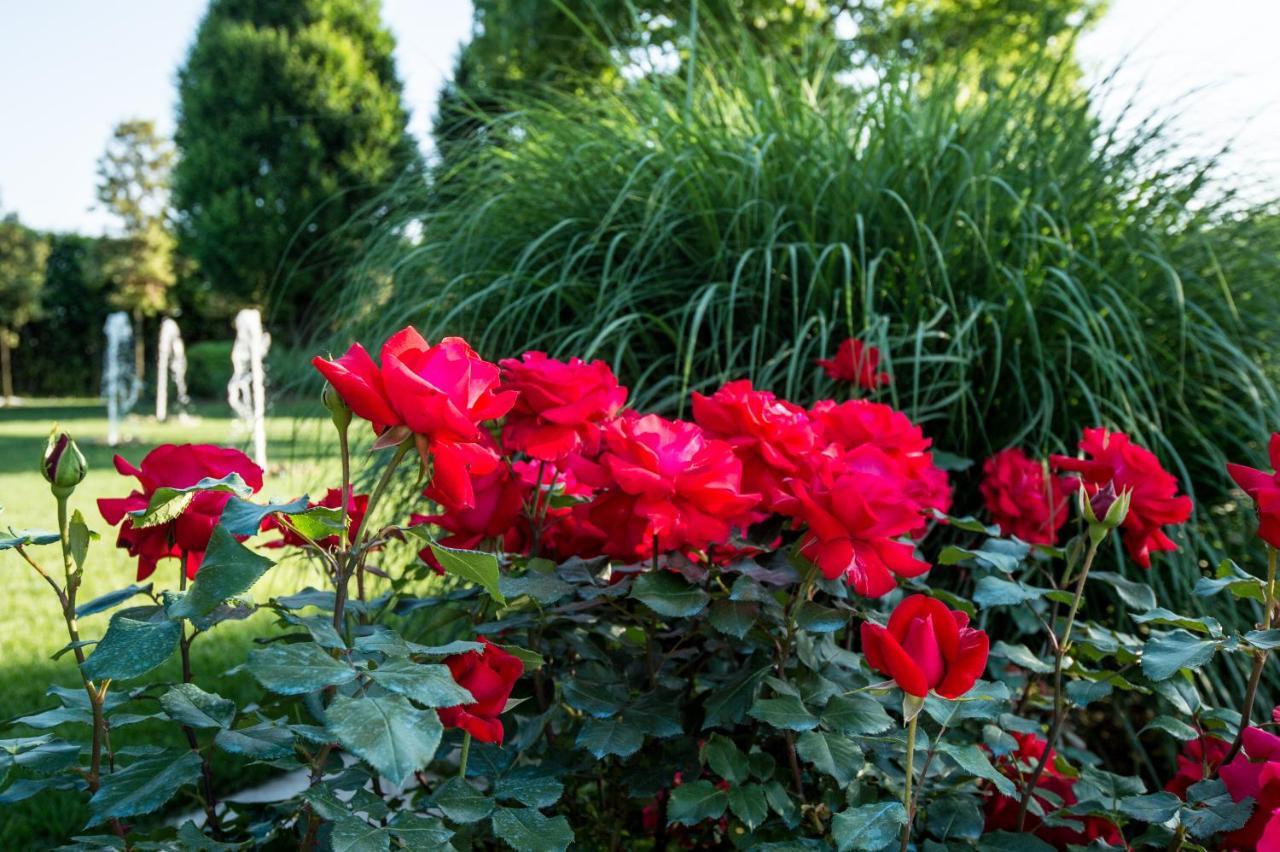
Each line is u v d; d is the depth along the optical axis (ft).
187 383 54.80
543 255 6.68
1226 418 6.34
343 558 2.41
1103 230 6.88
